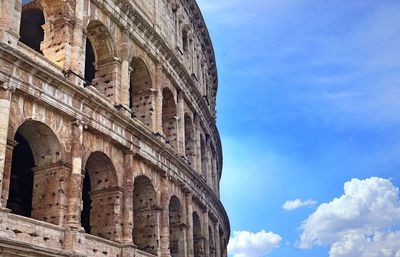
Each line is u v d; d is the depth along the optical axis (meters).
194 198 56.50
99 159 40.69
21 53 32.09
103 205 40.62
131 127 42.53
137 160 44.16
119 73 44.69
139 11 50.97
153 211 46.50
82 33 39.97
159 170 47.50
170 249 51.22
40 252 30.61
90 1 42.28
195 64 68.50
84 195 46.97
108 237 39.50
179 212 52.03
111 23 44.84
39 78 33.84
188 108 61.75
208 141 71.38
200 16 71.94
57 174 35.03
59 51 38.19
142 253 42.00
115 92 43.47
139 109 50.19
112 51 44.81
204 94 72.75
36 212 34.56
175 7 61.75
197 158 62.25
